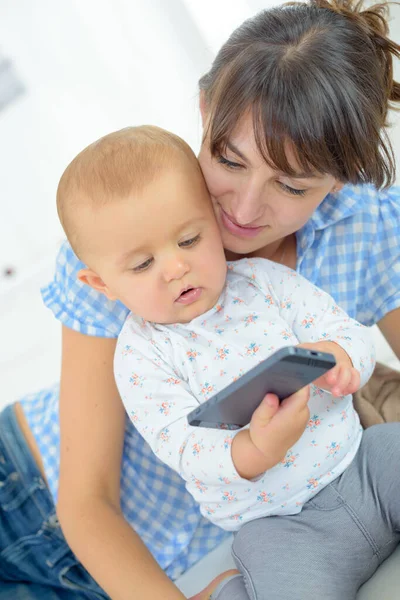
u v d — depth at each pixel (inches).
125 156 44.4
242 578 44.7
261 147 40.1
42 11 87.3
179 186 43.8
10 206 94.3
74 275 52.2
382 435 45.6
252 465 39.2
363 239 54.9
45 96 91.4
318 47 40.7
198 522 56.6
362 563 43.6
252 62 40.4
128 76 91.5
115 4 86.9
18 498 59.9
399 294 55.6
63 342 52.9
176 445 42.6
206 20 86.4
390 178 45.9
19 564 58.0
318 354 32.3
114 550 47.6
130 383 46.0
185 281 44.4
